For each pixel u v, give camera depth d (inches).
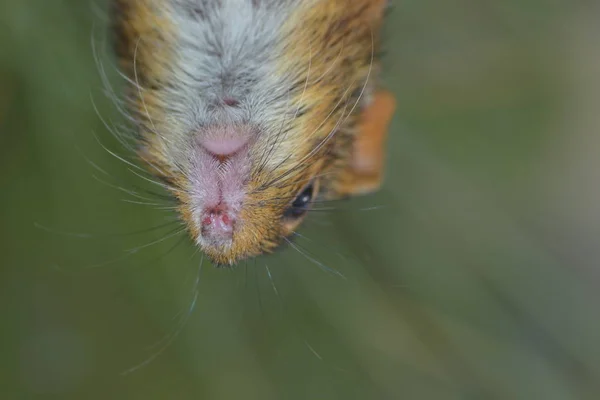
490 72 14.7
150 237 14.1
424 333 14.5
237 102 13.0
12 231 14.2
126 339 14.4
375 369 14.5
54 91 14.0
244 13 13.0
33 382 14.5
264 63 13.0
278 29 13.0
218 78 13.0
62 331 14.4
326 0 13.0
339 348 14.4
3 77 14.0
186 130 13.0
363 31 13.2
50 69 13.9
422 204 14.5
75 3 13.9
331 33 13.0
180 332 14.3
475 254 14.6
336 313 14.4
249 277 14.2
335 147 13.3
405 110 14.5
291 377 14.5
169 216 13.7
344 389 14.5
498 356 14.7
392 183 14.4
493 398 14.6
